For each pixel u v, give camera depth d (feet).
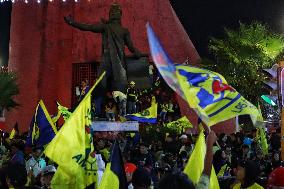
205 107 31.81
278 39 129.49
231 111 32.68
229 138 84.17
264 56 126.62
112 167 27.53
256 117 33.40
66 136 32.42
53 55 134.51
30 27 135.03
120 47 103.91
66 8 135.33
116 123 89.56
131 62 110.52
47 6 135.23
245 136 91.56
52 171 38.45
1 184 26.03
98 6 133.08
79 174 32.96
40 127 47.47
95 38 133.18
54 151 32.01
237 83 124.88
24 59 134.10
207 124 25.95
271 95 69.82
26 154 59.41
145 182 24.49
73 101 132.57
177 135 88.28
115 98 98.84
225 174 51.03
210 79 32.30
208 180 23.59
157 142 82.89
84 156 33.04
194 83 32.12
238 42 129.08
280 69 61.11
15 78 117.50
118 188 27.40
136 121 92.07
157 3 135.44
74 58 133.90
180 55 134.31
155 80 117.19
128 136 85.61
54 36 135.03
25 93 132.57
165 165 56.90
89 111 33.65
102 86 101.30
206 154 24.17
